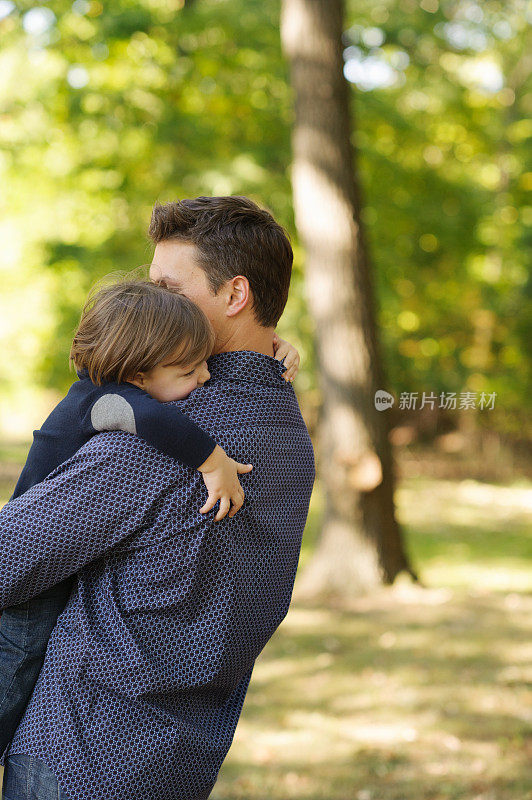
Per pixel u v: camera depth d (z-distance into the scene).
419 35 13.84
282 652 6.27
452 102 15.10
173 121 12.34
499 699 5.20
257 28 12.43
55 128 12.84
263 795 3.90
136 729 1.40
